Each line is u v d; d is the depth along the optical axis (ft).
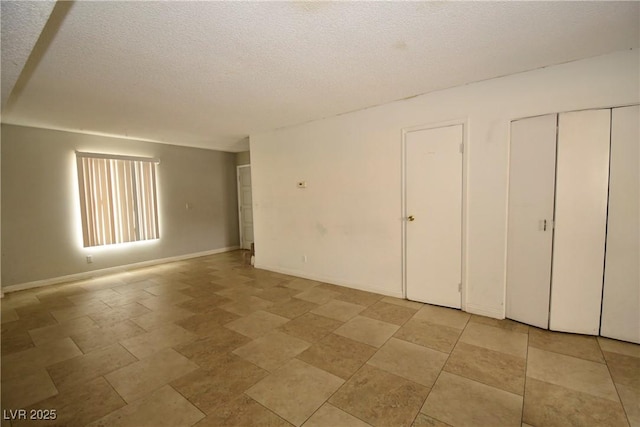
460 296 10.55
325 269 14.33
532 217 8.98
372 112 12.07
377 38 6.81
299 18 5.95
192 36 6.50
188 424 5.59
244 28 6.25
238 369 7.34
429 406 5.95
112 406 6.10
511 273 9.53
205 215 21.93
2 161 13.61
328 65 8.17
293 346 8.39
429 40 6.95
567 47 7.41
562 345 8.07
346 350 8.12
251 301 12.03
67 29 6.07
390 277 12.15
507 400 6.06
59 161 15.17
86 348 8.47
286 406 6.02
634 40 7.09
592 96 8.02
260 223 17.17
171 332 9.39
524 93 8.91
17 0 4.27
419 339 8.62
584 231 8.29
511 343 8.25
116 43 6.68
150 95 10.11
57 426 5.57
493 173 9.59
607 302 8.21
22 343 8.81
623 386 6.37
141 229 18.29
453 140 10.24
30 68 7.79
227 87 9.59
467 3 5.59
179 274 16.53
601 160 7.98
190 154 20.93
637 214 7.70
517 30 6.57
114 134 16.38
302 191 14.84
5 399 6.34
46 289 14.08
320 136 13.84
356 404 6.05
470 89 9.80
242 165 23.62
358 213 12.85
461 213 10.29
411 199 11.32
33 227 14.46
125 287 14.25
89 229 16.10
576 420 5.50
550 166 8.58
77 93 9.71
